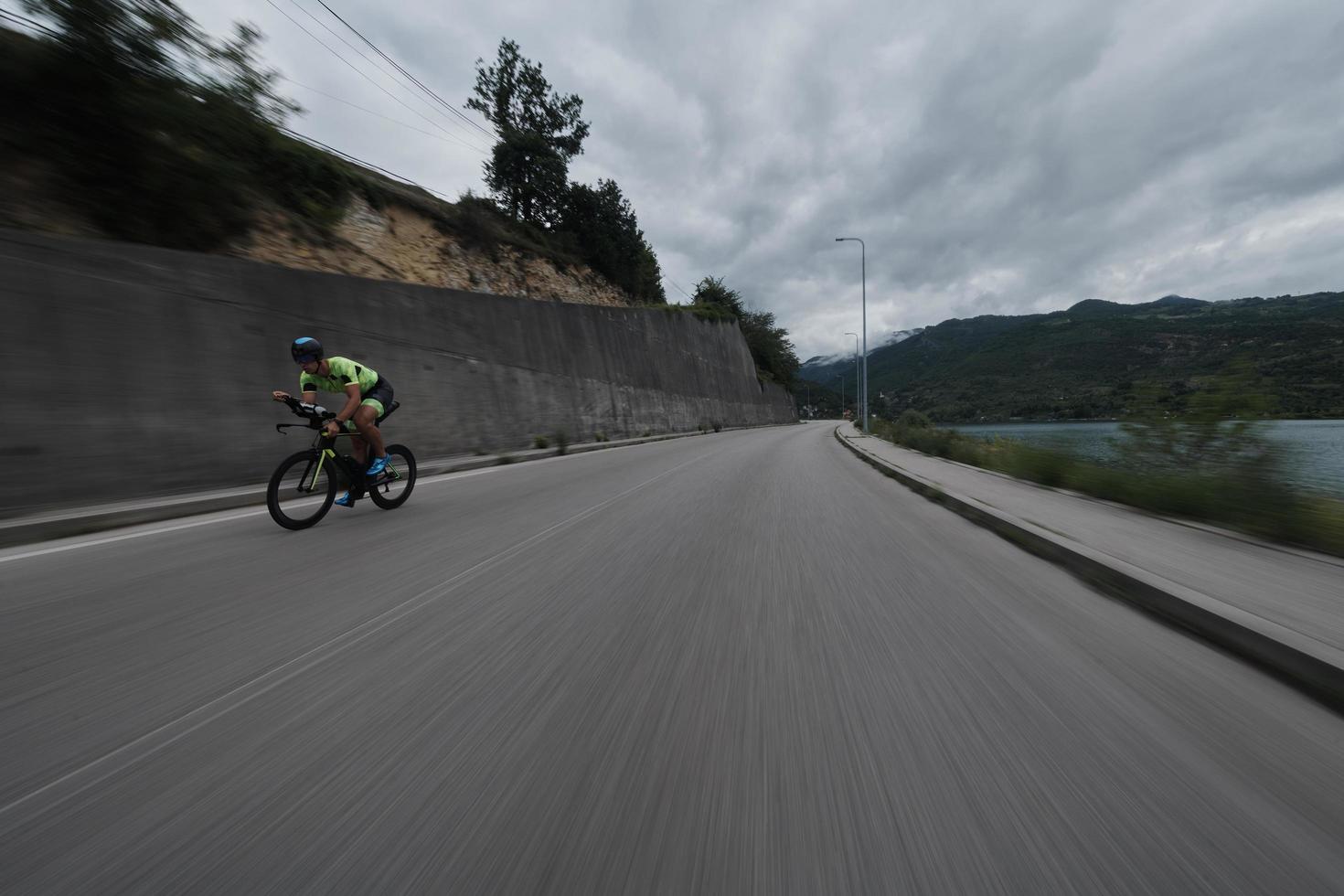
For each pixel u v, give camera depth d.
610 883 1.41
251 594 3.78
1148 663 2.72
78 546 5.30
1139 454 6.82
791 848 1.53
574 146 42.34
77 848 1.51
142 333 7.95
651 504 7.59
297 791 1.77
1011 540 5.41
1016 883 1.40
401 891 1.38
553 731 2.12
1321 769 1.88
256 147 13.08
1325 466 5.23
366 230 21.97
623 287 43.84
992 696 2.38
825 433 38.34
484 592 3.80
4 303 6.61
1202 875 1.42
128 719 2.21
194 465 8.39
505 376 18.73
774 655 2.80
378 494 7.02
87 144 9.83
